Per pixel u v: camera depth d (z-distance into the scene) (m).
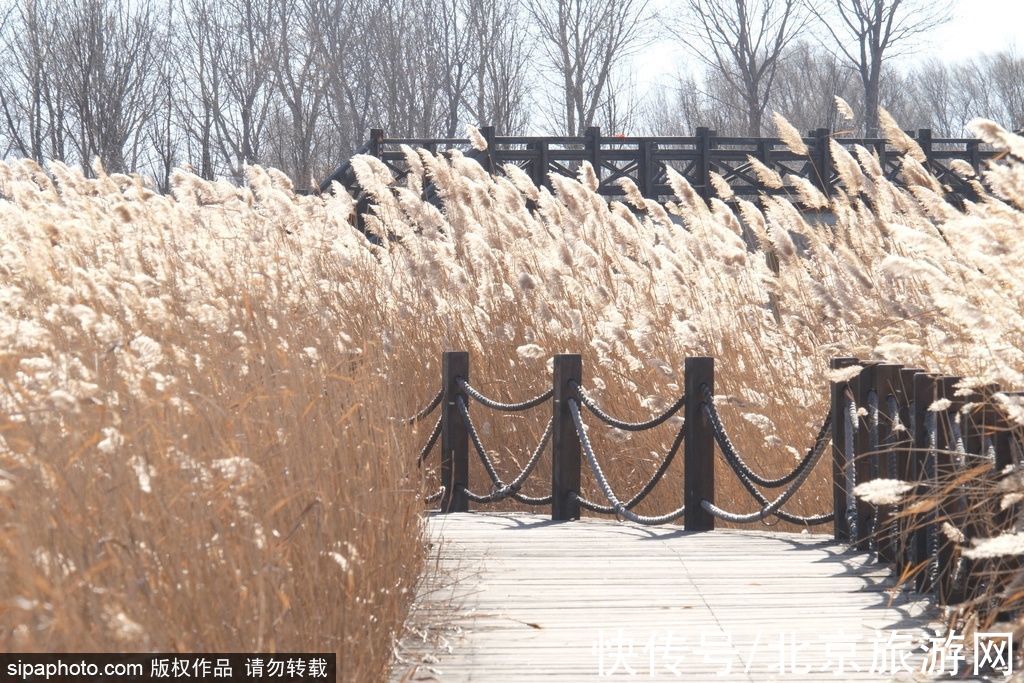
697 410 17.20
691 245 22.03
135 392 9.24
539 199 24.52
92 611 6.62
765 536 16.58
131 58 87.56
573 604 12.35
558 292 22.14
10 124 85.56
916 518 12.70
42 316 12.91
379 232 24.38
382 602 10.12
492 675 9.84
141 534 7.40
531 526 17.66
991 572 10.40
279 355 11.75
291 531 8.40
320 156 115.19
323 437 10.52
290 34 111.00
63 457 7.97
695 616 11.87
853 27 109.19
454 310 22.02
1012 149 10.53
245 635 7.45
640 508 19.64
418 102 113.31
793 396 18.61
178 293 15.91
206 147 104.12
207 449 8.95
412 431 14.91
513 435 21.09
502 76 110.75
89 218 22.52
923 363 14.92
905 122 147.00
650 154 46.81
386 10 111.56
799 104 135.00
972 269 14.13
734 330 20.42
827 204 21.42
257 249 21.95
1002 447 10.97
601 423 20.30
